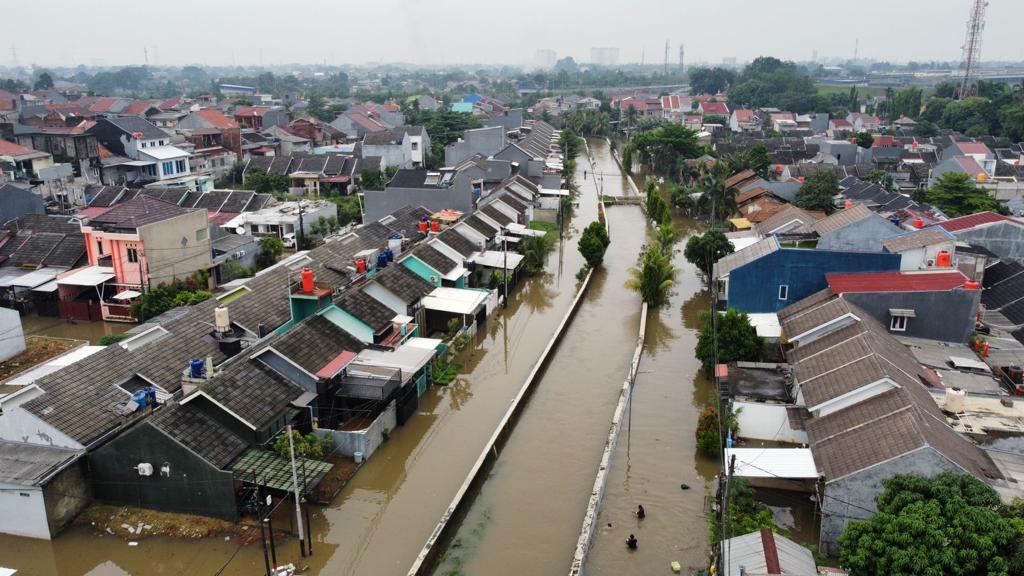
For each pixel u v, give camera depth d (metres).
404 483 29.95
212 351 34.72
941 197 70.38
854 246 45.50
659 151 107.50
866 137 109.62
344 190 91.12
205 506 26.34
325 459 30.38
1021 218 62.19
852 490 23.38
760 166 93.00
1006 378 33.22
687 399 37.19
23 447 26.72
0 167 75.62
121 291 47.50
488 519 27.55
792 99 182.00
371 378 32.62
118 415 28.67
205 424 27.14
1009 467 25.38
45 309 48.12
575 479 30.25
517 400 35.56
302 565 24.59
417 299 42.41
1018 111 117.81
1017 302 41.66
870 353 29.34
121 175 87.31
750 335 37.16
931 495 20.53
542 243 60.03
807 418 29.48
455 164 101.25
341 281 42.06
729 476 23.69
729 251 54.72
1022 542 18.39
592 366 41.84
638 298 54.28
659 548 25.41
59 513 25.64
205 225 51.12
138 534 25.70
